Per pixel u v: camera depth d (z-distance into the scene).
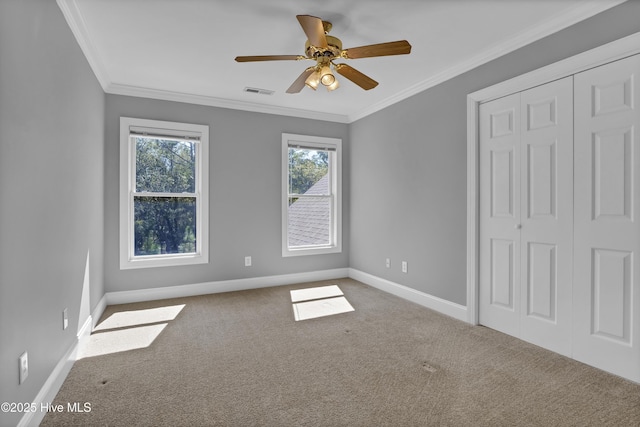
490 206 3.00
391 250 4.21
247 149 4.44
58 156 2.05
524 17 2.42
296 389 2.04
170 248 4.09
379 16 2.42
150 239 4.00
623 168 2.13
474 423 1.71
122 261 3.78
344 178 5.06
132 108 3.81
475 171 3.08
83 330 2.63
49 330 1.89
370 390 2.03
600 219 2.25
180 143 4.14
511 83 2.75
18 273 1.51
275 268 4.62
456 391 2.01
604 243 2.23
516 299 2.80
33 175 1.69
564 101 2.44
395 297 4.03
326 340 2.78
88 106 2.85
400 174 4.04
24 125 1.59
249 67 3.28
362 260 4.80
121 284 3.79
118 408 1.84
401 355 2.49
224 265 4.32
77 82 2.49
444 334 2.89
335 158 5.02
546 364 2.34
